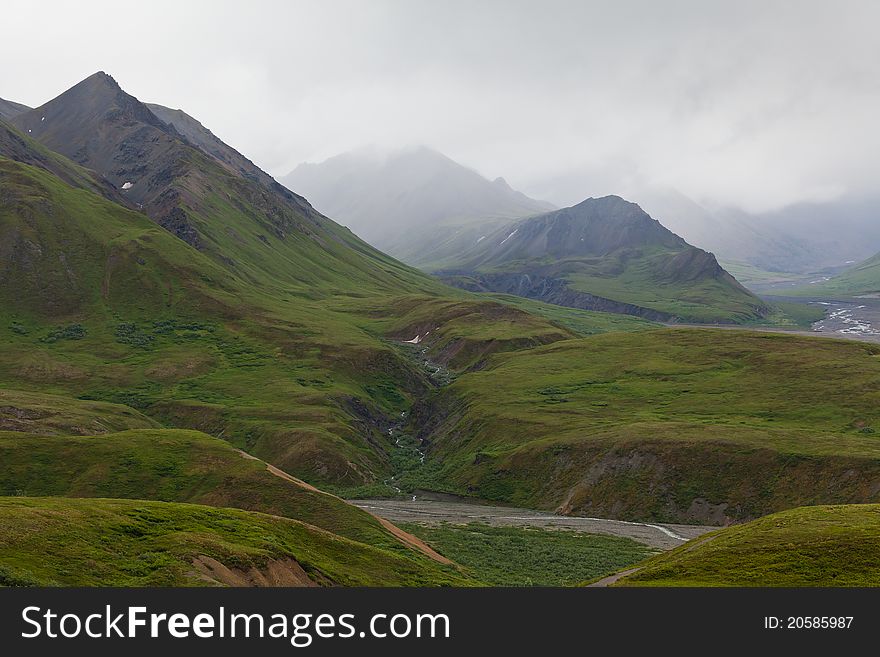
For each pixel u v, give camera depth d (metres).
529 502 135.38
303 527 64.38
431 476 155.88
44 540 43.06
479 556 88.81
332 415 171.88
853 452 121.00
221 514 59.62
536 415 169.38
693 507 121.31
